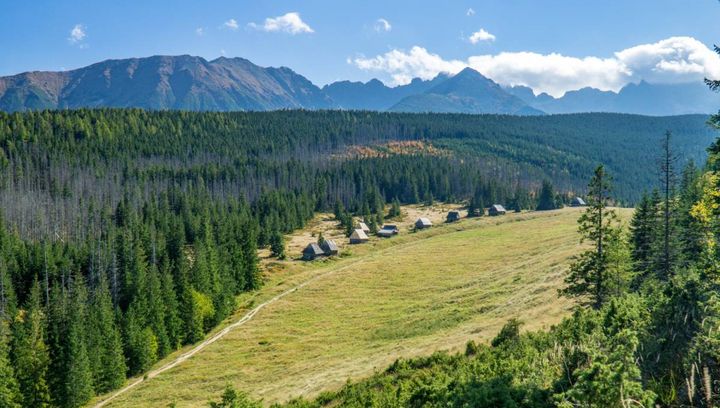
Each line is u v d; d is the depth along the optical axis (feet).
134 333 228.22
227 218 460.55
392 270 360.48
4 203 479.41
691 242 142.20
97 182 604.08
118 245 322.14
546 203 629.51
